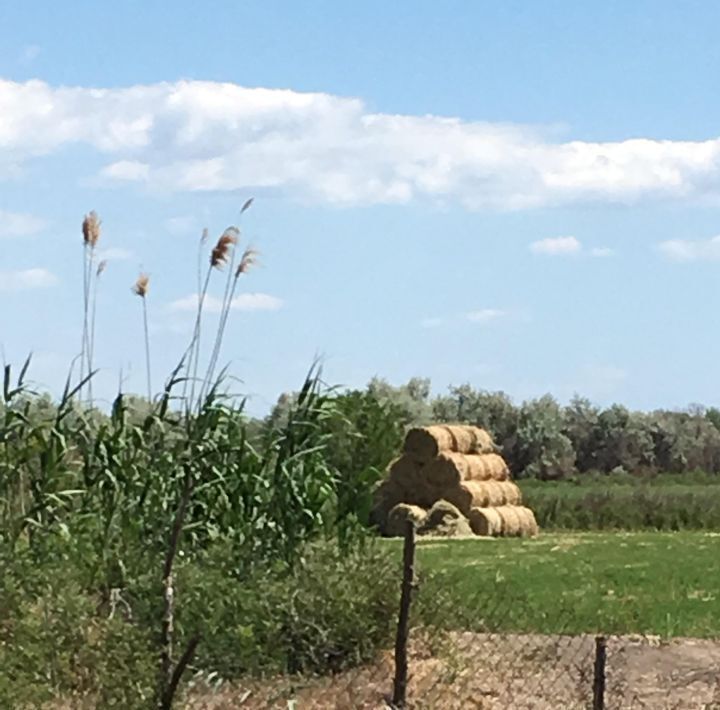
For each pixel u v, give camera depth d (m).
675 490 49.34
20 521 13.84
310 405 15.71
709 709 12.45
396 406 21.09
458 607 14.70
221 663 12.07
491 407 73.75
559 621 16.30
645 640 15.34
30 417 14.97
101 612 12.05
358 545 14.82
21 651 10.33
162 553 13.78
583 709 12.24
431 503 36.25
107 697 10.09
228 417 14.87
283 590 13.10
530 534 36.59
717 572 23.27
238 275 14.59
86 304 14.98
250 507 14.97
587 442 76.56
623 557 26.62
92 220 14.89
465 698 12.41
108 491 14.55
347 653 13.10
